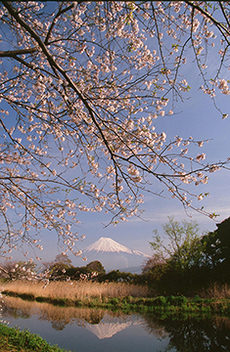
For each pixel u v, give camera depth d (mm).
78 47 3740
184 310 9312
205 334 6406
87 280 15219
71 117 3693
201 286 12758
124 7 3074
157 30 2617
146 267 17078
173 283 13250
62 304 11633
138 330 7219
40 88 3389
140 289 14523
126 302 11438
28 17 3361
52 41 3379
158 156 2955
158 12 3158
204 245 13648
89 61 3873
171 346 5676
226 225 14141
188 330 6871
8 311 10328
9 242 5016
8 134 3883
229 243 13367
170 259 13789
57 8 3158
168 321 8055
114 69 4004
